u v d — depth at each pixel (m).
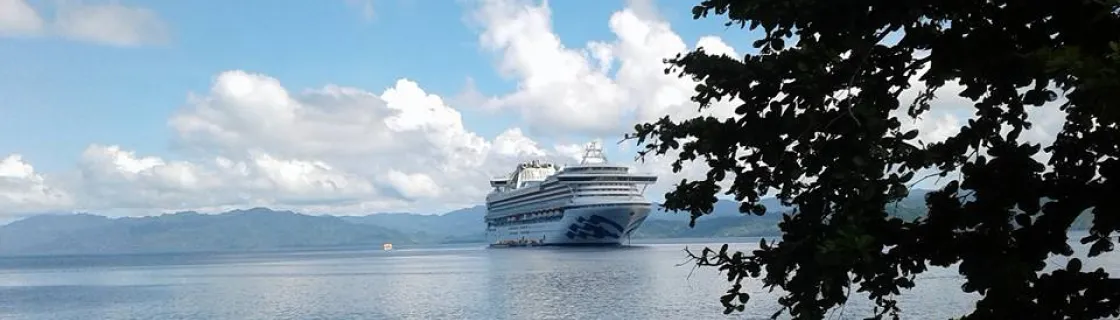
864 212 6.28
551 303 69.88
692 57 7.10
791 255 6.58
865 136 6.21
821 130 6.46
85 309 78.94
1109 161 5.99
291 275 138.12
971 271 5.96
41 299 93.88
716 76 6.82
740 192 7.17
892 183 6.41
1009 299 6.07
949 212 6.14
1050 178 6.16
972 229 6.32
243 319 66.38
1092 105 4.74
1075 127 7.02
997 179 6.02
